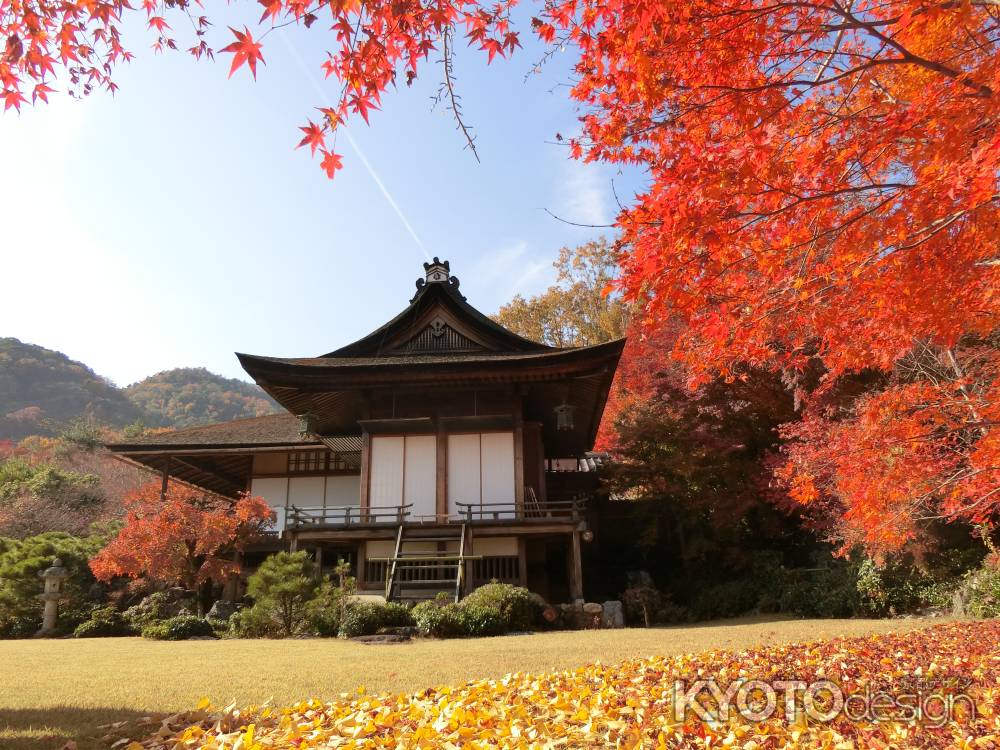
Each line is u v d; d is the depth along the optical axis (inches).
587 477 979.9
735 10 156.7
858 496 272.1
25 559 676.1
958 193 152.2
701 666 259.8
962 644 306.8
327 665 318.7
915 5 157.5
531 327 1512.1
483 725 182.4
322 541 695.7
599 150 193.9
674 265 177.0
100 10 174.2
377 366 665.0
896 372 398.9
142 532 666.2
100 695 247.3
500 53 184.4
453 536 639.8
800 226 179.2
